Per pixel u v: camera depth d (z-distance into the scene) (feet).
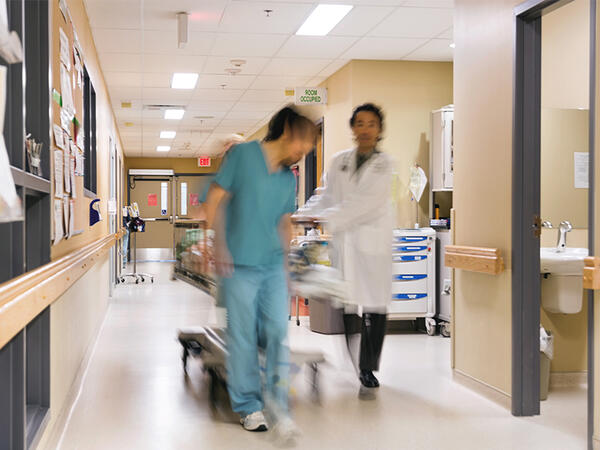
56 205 9.68
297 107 10.39
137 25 19.04
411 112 23.26
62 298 10.70
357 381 14.02
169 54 22.52
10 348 7.09
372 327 13.00
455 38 14.24
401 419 11.32
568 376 14.33
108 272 27.25
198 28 19.42
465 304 13.65
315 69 24.75
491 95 12.64
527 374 11.73
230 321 10.38
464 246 13.51
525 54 11.78
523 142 11.78
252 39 20.63
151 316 23.73
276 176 10.26
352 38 20.47
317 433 10.50
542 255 13.39
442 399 12.66
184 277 15.38
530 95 11.82
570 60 14.87
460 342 13.88
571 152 14.83
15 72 7.23
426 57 22.86
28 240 8.95
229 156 10.21
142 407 11.96
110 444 9.95
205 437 10.27
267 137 10.30
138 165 59.11
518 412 11.66
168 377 14.33
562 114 14.78
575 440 10.32
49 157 9.01
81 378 13.85
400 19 18.52
